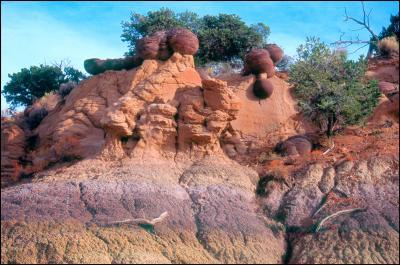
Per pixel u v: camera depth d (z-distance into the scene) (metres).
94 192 27.64
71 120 34.69
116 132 30.86
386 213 27.02
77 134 34.22
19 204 27.31
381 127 34.75
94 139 33.75
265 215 28.39
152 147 30.92
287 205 28.39
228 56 45.25
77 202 27.30
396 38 44.19
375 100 34.72
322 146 33.28
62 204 27.14
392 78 39.00
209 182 29.39
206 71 38.59
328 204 27.89
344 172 29.47
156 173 29.39
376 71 39.50
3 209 27.12
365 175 29.06
